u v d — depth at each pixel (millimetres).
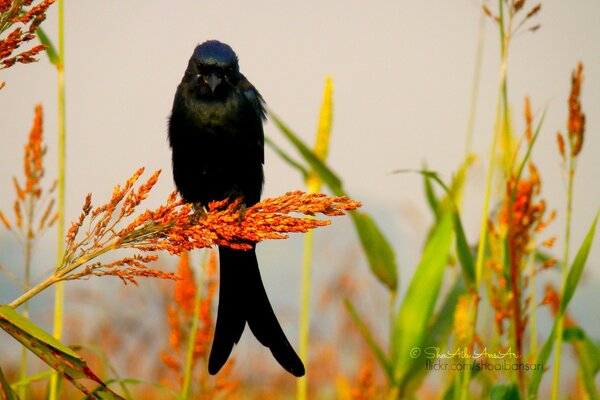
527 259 10273
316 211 6473
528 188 9523
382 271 11258
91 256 5965
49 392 9219
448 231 10938
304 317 11234
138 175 6020
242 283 8625
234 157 10062
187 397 10727
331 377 14883
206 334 11039
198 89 9898
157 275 5992
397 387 11016
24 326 5551
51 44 9742
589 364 11031
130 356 13938
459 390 10078
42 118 10188
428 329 11055
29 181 9852
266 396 15117
